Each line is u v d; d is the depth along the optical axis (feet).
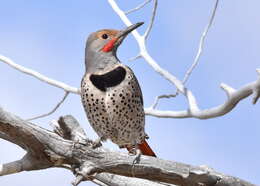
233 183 31.73
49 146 31.14
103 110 37.63
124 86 37.50
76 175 32.30
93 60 38.81
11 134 30.45
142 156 31.94
